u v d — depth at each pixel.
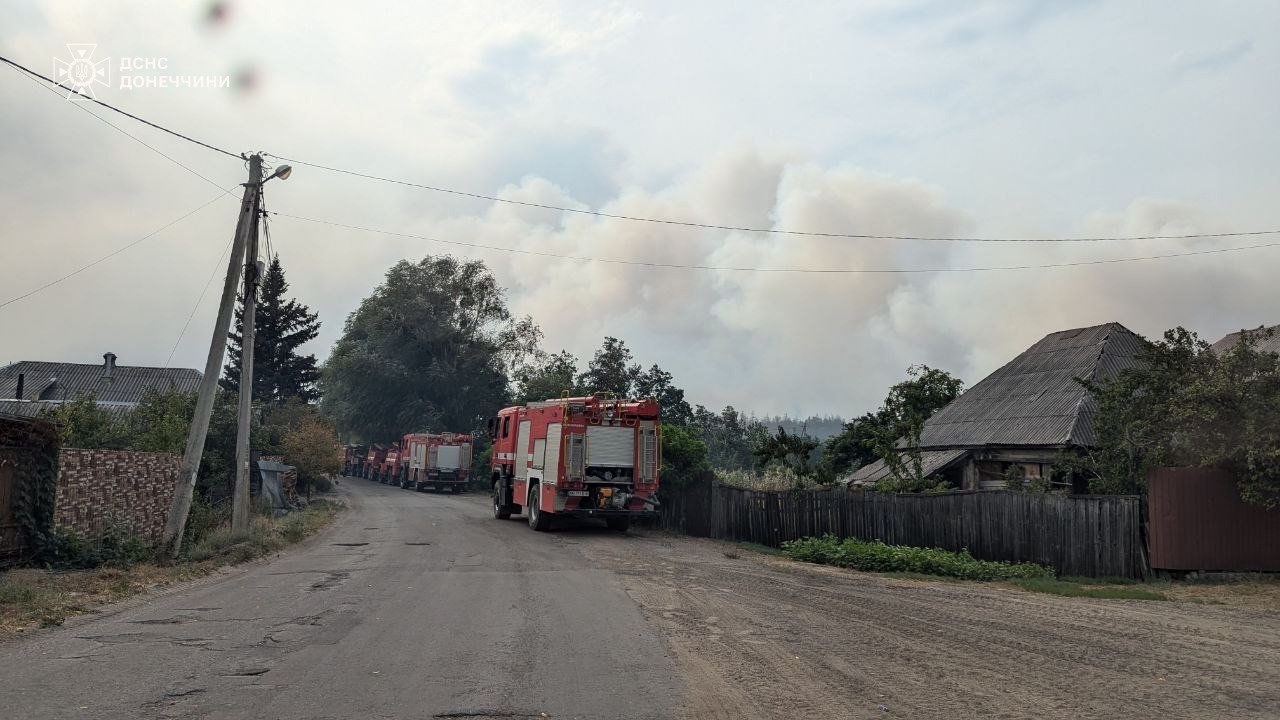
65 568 14.75
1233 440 14.40
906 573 15.93
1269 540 14.49
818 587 13.80
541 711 6.61
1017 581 14.69
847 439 31.52
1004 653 8.84
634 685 7.42
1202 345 15.79
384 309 61.56
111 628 9.77
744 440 61.66
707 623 10.48
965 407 26.66
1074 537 15.63
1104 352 24.64
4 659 8.11
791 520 21.45
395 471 57.78
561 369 65.06
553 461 23.34
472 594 12.55
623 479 23.22
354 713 6.45
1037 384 25.09
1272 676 7.87
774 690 7.31
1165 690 7.35
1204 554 14.54
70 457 15.59
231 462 30.80
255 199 18.91
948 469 24.66
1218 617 11.12
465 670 7.88
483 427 65.12
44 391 50.12
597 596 12.51
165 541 16.30
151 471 18.89
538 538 22.17
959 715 6.59
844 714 6.61
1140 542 14.98
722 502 24.05
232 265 18.00
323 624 10.07
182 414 29.69
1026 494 16.45
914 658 8.59
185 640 9.09
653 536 23.98
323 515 28.48
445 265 64.69
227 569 15.81
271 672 7.68
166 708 6.48
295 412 45.50
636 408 23.28
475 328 65.56
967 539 17.48
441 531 23.86
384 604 11.58
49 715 6.23
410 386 62.19
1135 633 9.95
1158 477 14.87
